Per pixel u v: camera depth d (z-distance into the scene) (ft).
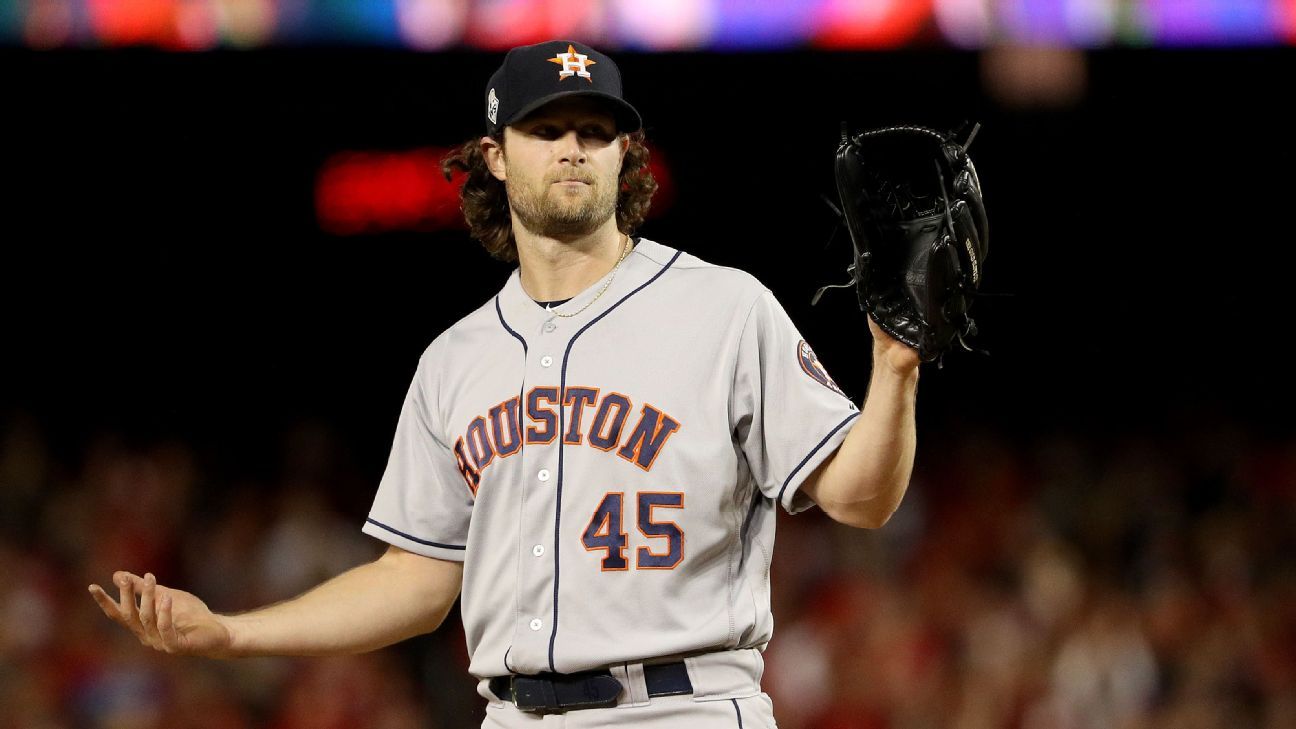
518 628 34.58
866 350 149.07
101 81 128.57
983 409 159.22
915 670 107.86
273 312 149.69
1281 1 123.65
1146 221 148.46
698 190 142.31
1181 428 145.28
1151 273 152.35
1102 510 128.06
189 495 120.37
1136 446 139.85
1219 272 151.64
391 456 39.58
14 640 101.91
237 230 143.02
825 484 33.86
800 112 138.31
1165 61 135.23
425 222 139.95
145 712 99.71
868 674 107.55
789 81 136.26
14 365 146.72
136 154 136.67
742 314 35.17
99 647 102.83
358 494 130.52
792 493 34.19
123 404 149.69
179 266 145.38
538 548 34.55
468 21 118.42
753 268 145.07
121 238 142.61
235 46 118.21
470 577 36.09
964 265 31.09
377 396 154.20
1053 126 140.67
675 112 138.00
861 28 119.34
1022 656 108.99
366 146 138.51
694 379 34.68
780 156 141.18
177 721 99.91
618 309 35.99
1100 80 136.26
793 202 142.72
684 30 117.50
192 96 131.44
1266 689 109.60
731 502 34.45
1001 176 144.97
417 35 118.21
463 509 38.81
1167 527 125.59
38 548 110.83
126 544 112.57
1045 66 134.00
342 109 134.92
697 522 33.91
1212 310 153.99
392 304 151.02
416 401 38.88
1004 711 106.11
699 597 33.99
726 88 136.36
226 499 121.80
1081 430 157.79
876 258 31.68
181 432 150.71
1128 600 115.65
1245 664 110.73
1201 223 148.36
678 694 33.58
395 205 140.15
